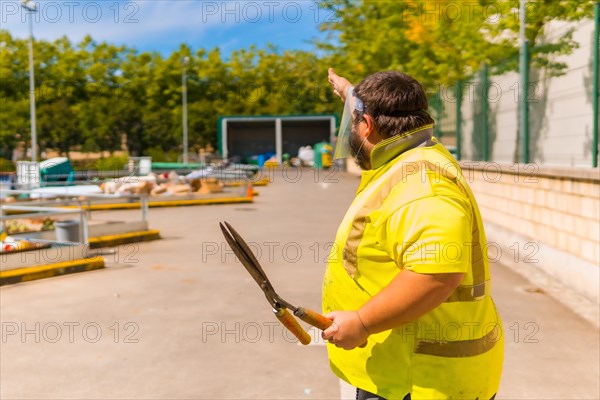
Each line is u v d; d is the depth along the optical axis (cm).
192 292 720
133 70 5300
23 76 4878
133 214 1662
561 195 762
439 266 154
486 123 1157
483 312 176
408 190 165
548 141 874
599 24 710
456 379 172
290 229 1292
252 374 454
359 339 163
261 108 5447
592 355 491
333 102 3853
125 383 439
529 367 466
